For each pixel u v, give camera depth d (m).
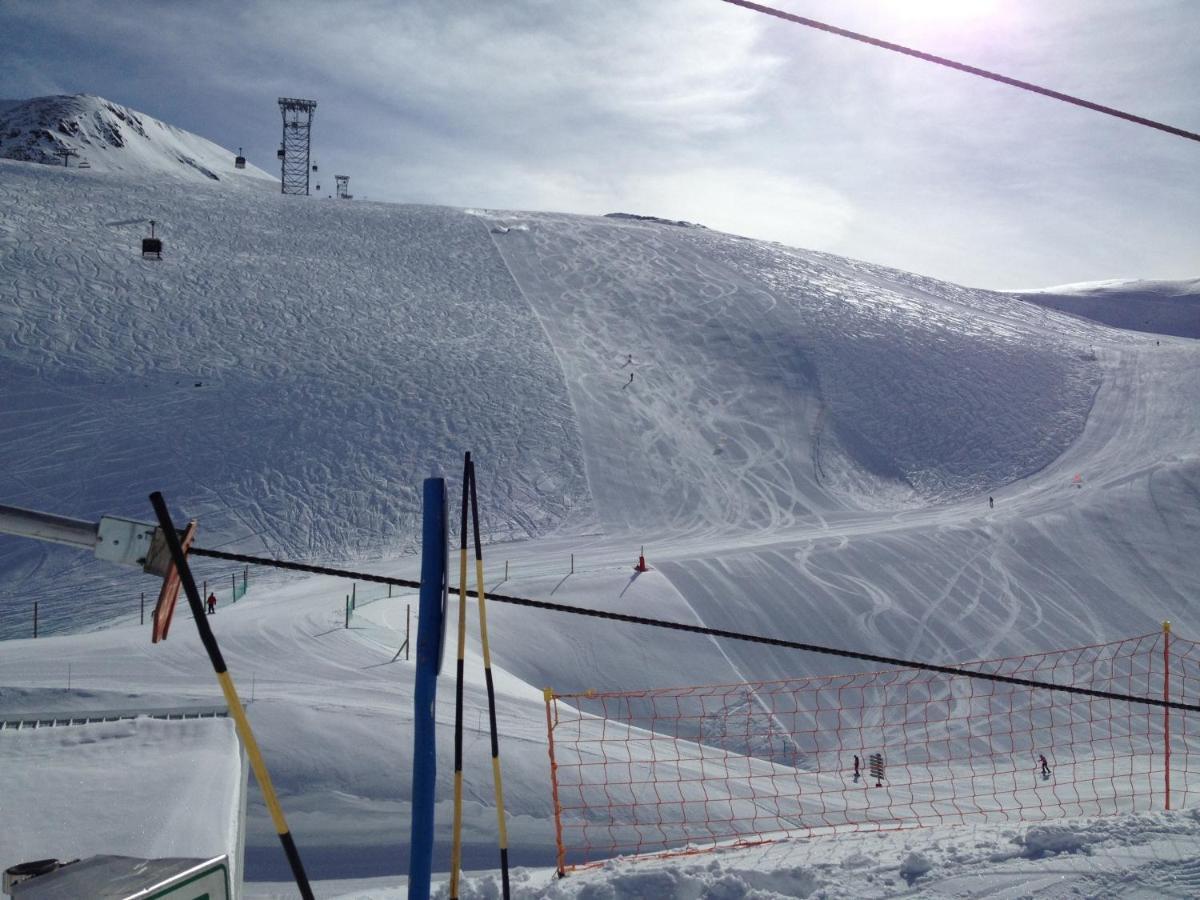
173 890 3.11
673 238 107.25
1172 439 68.69
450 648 33.06
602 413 67.12
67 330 67.56
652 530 54.59
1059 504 57.62
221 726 9.33
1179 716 33.22
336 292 82.00
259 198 111.56
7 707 22.98
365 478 56.59
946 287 115.44
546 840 18.23
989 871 5.33
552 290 88.75
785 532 54.34
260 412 61.47
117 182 107.81
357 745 21.50
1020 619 43.62
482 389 67.81
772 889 5.49
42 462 53.38
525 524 54.44
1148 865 5.24
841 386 75.44
